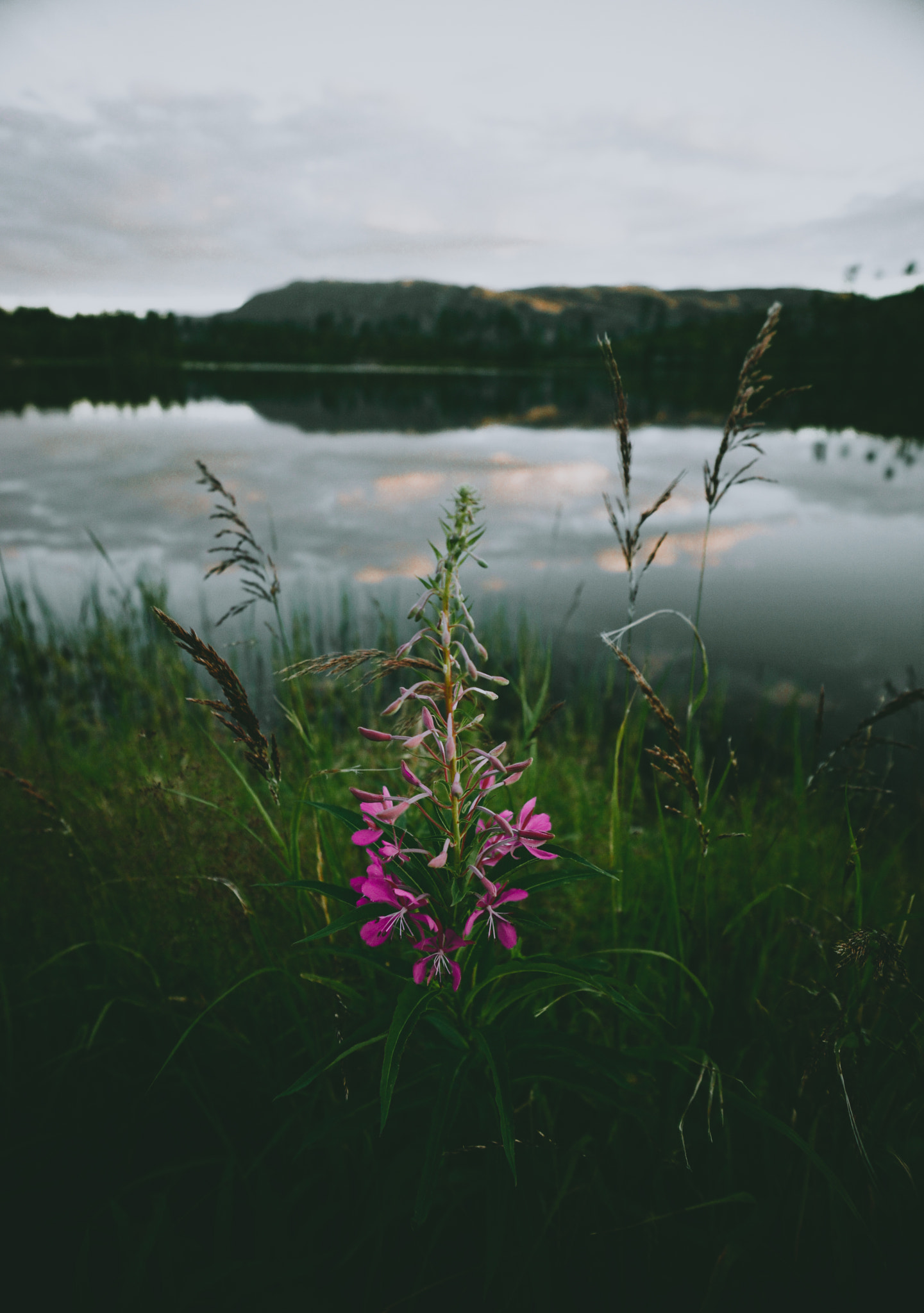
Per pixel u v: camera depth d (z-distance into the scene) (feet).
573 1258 6.11
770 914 9.09
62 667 22.59
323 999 7.34
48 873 9.23
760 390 6.97
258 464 69.51
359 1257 6.19
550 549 42.70
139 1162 7.00
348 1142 6.55
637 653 27.73
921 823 15.67
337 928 5.16
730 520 51.01
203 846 8.59
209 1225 6.51
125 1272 5.70
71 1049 7.17
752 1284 5.84
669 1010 7.11
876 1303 5.70
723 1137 6.64
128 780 11.08
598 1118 6.70
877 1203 5.85
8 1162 6.92
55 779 11.95
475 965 6.13
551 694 23.81
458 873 5.25
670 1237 6.12
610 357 7.10
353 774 11.46
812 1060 5.90
